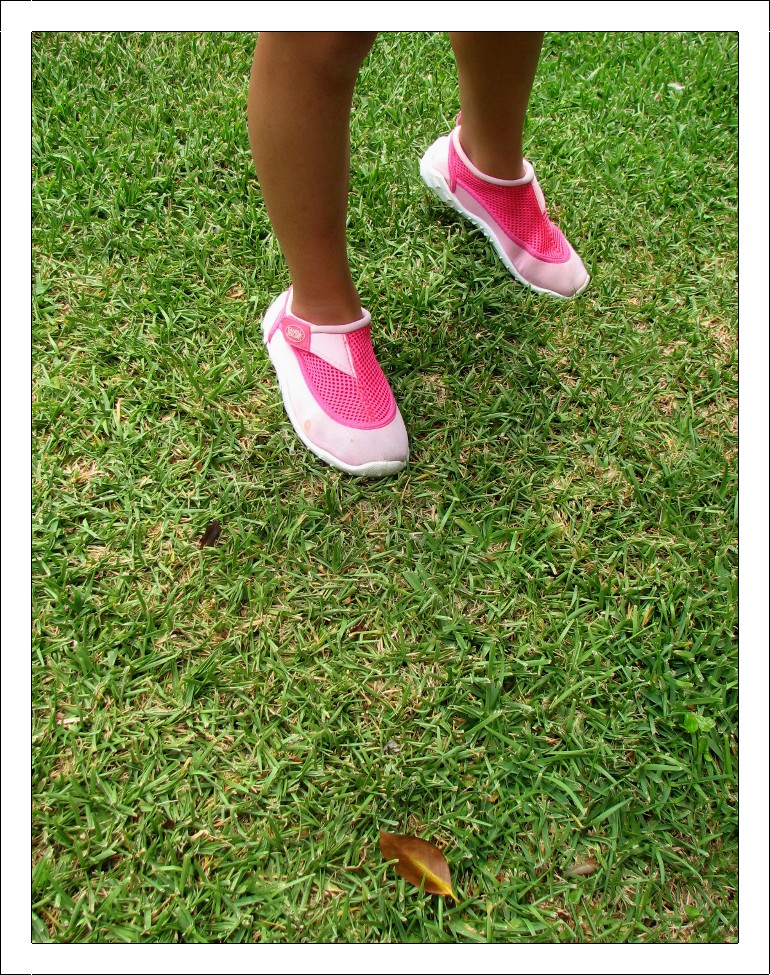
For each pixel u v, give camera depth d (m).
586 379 0.85
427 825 0.64
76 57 1.04
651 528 0.77
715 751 0.67
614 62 1.12
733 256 0.94
